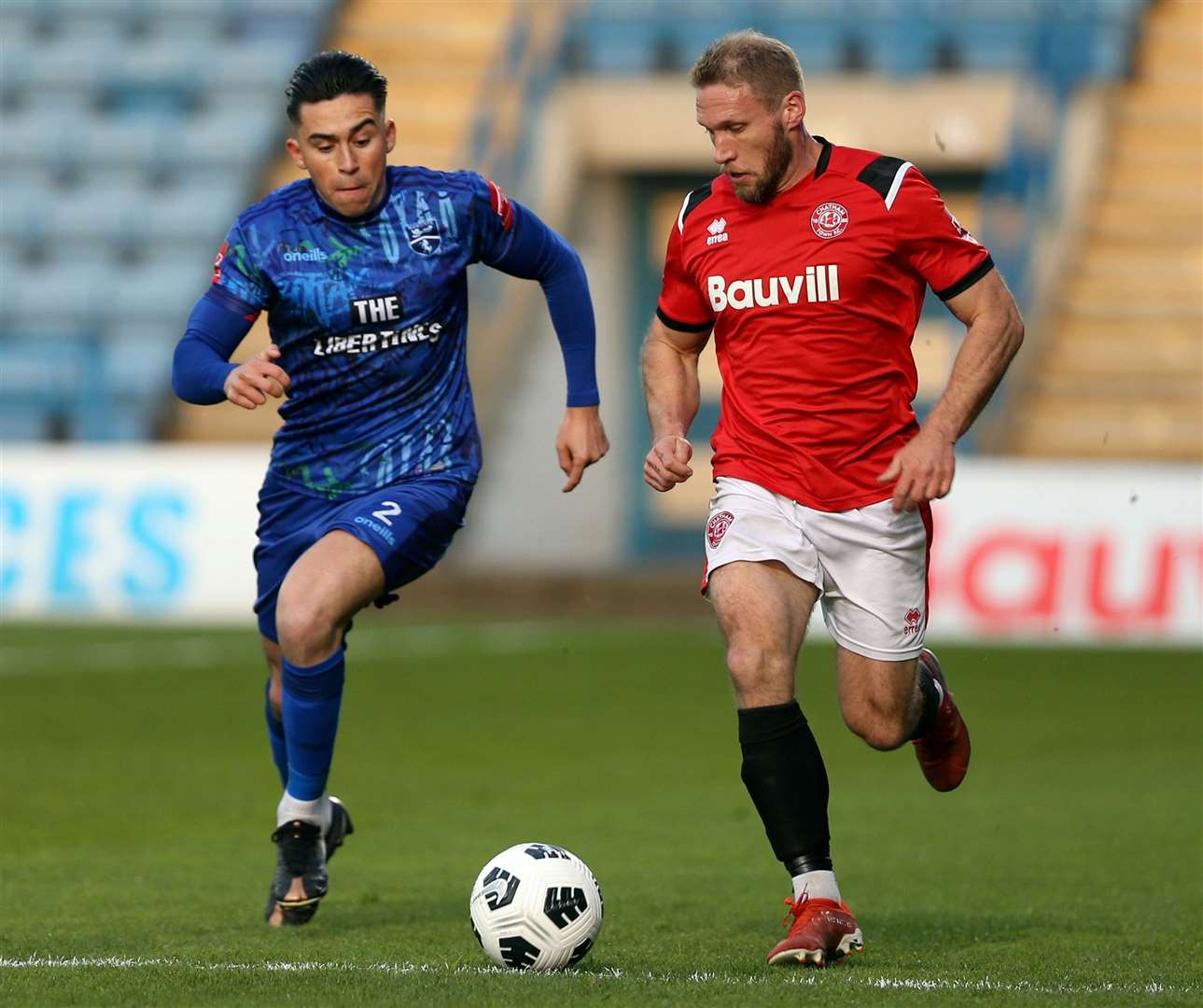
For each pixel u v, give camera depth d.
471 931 17.75
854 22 80.44
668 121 79.50
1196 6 87.31
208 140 82.38
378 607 18.73
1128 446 75.06
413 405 18.48
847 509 16.61
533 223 18.81
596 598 65.62
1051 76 78.75
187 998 13.77
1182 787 30.78
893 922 18.52
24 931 17.73
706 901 19.95
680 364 17.80
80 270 78.50
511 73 78.81
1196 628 55.03
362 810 28.06
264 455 60.88
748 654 16.00
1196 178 82.94
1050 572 55.94
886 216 16.25
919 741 18.80
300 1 87.50
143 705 41.69
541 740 36.84
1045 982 14.61
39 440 74.19
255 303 18.11
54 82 85.19
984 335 16.25
